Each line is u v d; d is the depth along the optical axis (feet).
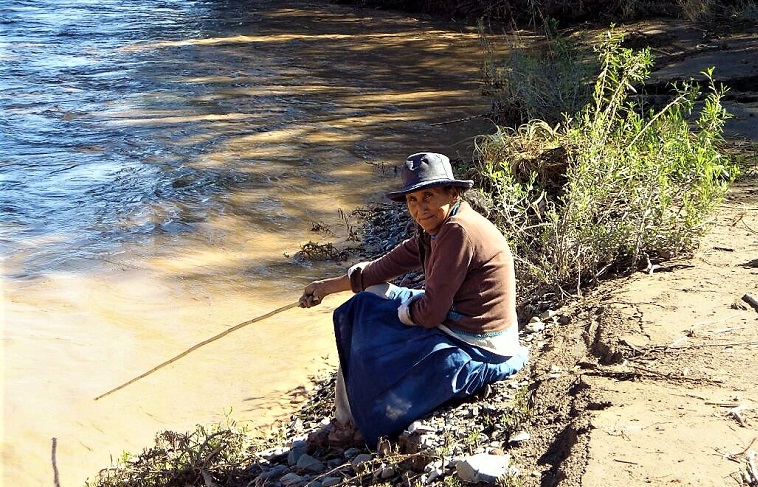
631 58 22.95
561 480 11.12
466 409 13.76
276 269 24.26
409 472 12.72
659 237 18.48
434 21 64.49
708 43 43.78
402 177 13.43
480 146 29.45
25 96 43.73
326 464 14.07
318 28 63.05
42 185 31.01
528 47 46.09
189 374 18.72
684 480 10.62
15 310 21.61
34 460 15.72
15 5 74.13
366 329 13.76
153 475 14.71
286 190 30.14
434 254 13.55
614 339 14.70
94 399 17.69
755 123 29.30
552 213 18.74
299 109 40.52
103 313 21.57
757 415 11.86
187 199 29.45
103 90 44.96
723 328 14.49
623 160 19.57
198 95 43.55
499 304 13.93
